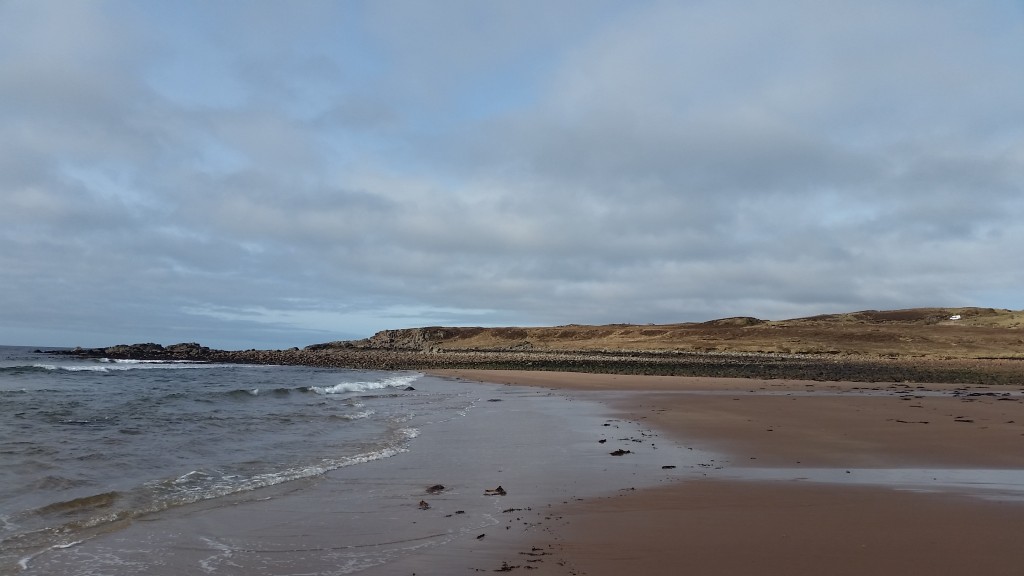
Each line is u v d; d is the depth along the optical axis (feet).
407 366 212.64
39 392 94.27
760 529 23.58
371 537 23.63
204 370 187.32
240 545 22.81
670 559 20.36
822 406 69.56
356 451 43.55
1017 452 40.88
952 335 258.16
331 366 225.76
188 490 31.63
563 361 200.23
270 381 133.80
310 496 30.40
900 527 23.56
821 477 33.42
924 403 71.97
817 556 20.36
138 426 54.70
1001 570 18.84
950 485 31.22
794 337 274.16
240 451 43.39
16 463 37.24
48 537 23.84
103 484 32.86
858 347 239.30
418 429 54.95
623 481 32.99
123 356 289.74
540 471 36.04
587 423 58.54
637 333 342.85
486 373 160.25
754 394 88.17
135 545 22.88
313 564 20.66
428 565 20.33
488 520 25.73
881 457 39.52
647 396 87.76
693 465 37.47
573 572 19.31
